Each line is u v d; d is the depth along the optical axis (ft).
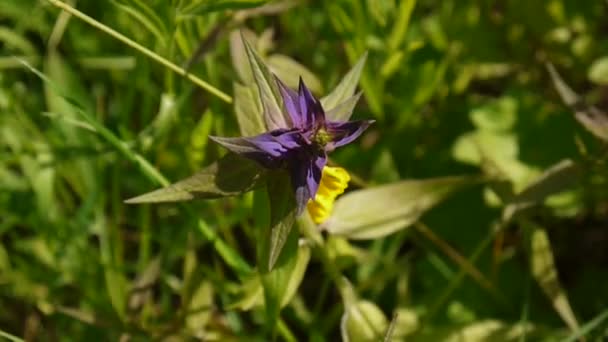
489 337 1.47
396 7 1.63
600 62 1.60
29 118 1.65
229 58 1.64
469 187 1.60
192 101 1.64
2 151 1.62
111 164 1.64
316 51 1.70
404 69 1.64
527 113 1.61
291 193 1.25
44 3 1.64
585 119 1.44
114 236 1.57
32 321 1.58
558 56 1.68
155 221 1.65
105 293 1.55
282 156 1.23
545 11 1.66
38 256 1.58
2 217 1.62
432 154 1.64
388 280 1.59
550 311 1.56
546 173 1.44
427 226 1.60
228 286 1.51
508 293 1.56
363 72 1.57
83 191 1.61
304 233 1.38
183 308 1.47
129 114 1.58
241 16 1.55
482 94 1.72
